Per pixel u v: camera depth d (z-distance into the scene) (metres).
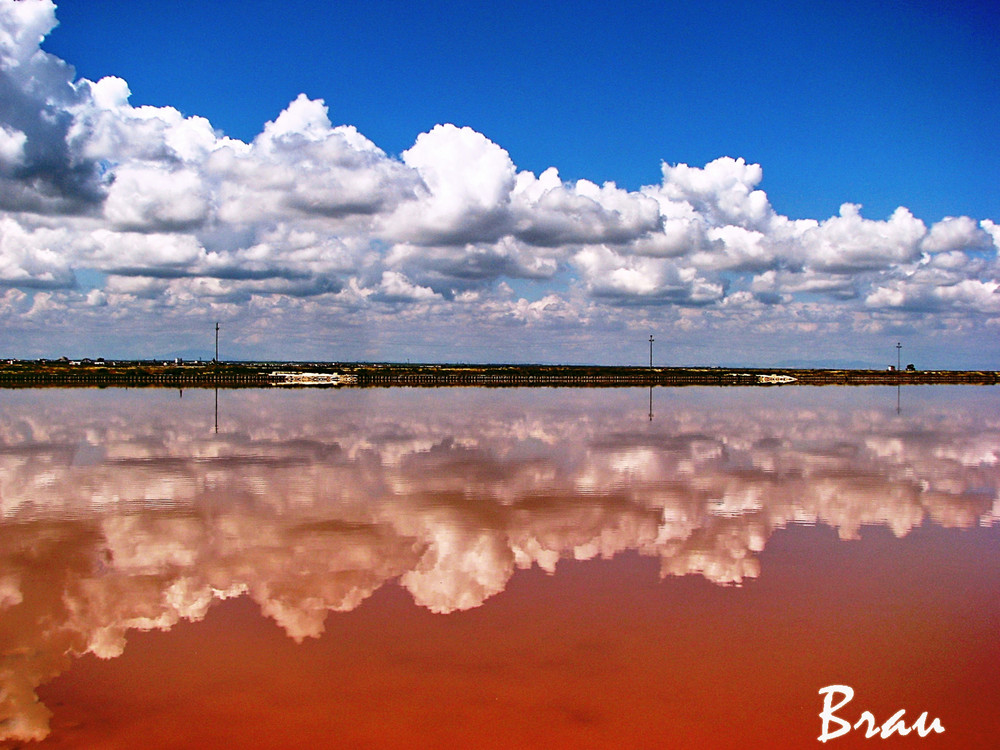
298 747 6.20
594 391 69.31
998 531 13.44
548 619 8.99
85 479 18.38
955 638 8.54
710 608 9.40
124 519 14.07
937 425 34.41
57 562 11.28
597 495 16.50
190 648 8.14
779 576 10.72
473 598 9.73
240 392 63.59
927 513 14.88
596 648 8.16
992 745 6.33
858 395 65.25
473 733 6.45
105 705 6.90
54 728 6.48
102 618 9.02
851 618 9.09
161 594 9.86
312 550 11.95
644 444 25.92
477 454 23.08
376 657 7.91
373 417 37.03
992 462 22.12
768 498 16.28
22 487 17.28
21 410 41.00
